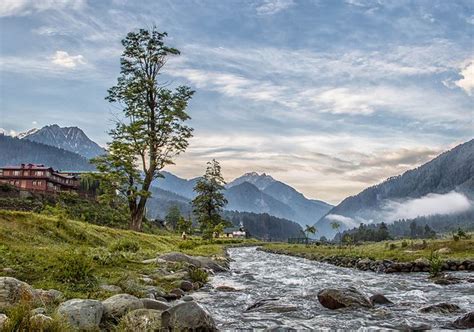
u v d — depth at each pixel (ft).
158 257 90.84
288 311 47.26
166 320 34.12
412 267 112.57
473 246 163.02
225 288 64.49
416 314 46.34
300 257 201.05
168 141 166.40
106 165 161.68
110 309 37.19
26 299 36.04
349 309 48.21
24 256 57.26
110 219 264.11
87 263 51.67
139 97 166.71
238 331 38.37
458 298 59.41
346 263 140.05
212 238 332.60
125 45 168.25
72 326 31.58
